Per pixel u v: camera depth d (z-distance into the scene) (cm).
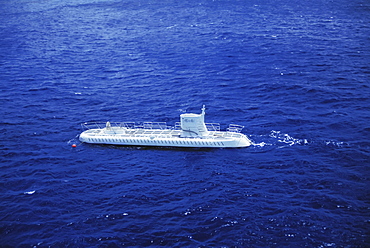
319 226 5672
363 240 5391
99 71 13125
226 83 11506
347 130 8481
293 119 9088
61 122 9462
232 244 5431
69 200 6506
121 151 8162
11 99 10875
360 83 10931
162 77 12300
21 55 15138
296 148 7869
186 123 8300
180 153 8006
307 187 6600
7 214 6172
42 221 6006
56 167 7538
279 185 6700
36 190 6781
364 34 15700
